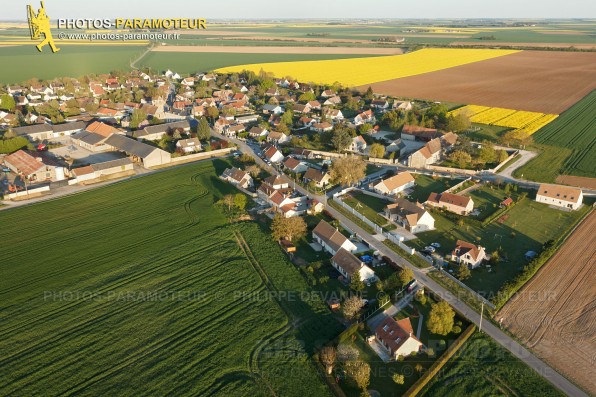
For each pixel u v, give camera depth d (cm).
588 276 8012
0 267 8156
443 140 14950
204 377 5797
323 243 9188
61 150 15125
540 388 5697
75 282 7744
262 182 12100
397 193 11875
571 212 10562
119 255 8650
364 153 15162
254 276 8038
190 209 10750
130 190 11938
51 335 6462
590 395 5591
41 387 5578
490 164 13788
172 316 6912
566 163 13725
